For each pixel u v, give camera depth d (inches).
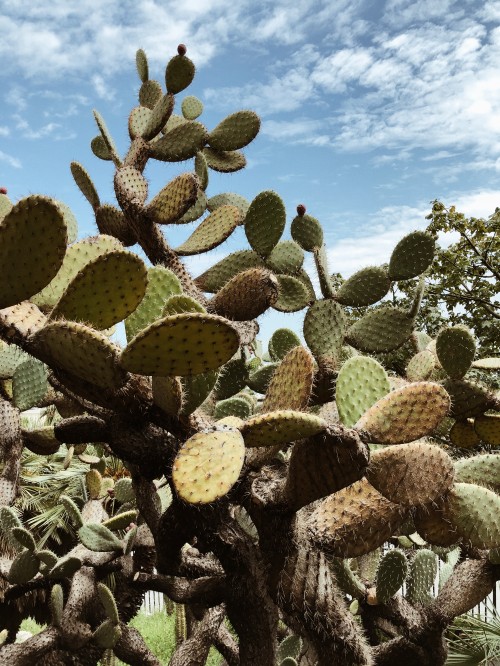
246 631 69.4
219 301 95.0
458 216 470.0
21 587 128.3
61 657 118.3
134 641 128.3
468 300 476.7
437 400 65.0
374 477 66.1
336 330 123.1
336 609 67.1
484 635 136.4
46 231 54.9
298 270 127.6
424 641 104.1
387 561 105.3
